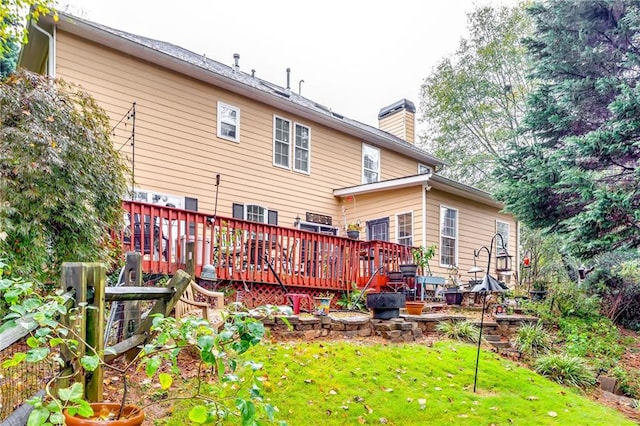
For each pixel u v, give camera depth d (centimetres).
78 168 531
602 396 566
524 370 560
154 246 730
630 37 898
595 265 1141
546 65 984
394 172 1508
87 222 532
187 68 986
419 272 1059
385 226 1240
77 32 842
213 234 729
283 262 834
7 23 726
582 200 878
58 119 526
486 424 393
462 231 1285
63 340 202
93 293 256
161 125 957
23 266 459
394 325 623
